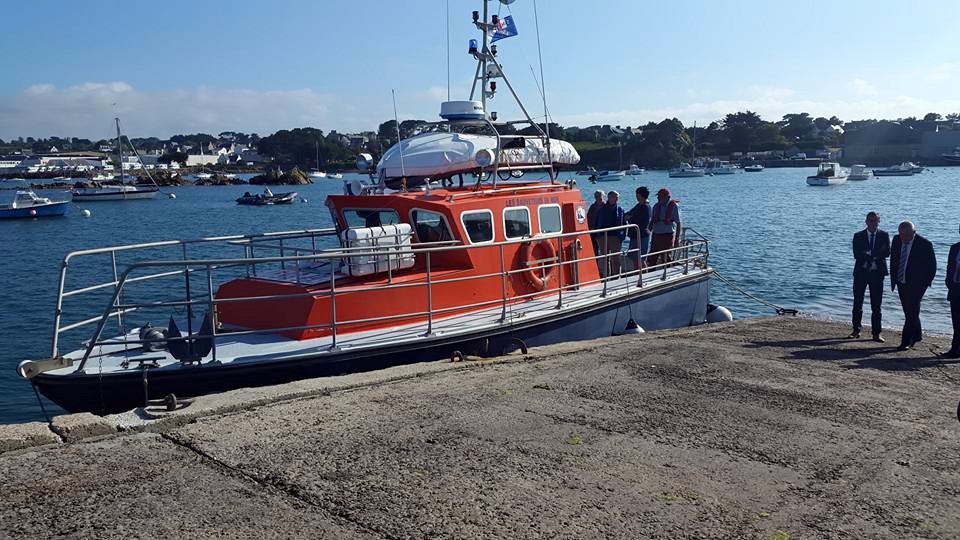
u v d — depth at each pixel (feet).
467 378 22.45
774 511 14.05
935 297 57.47
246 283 26.81
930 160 515.50
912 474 15.97
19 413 35.42
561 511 13.74
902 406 21.07
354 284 26.16
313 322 24.88
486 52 34.60
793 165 557.33
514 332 28.35
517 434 17.63
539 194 32.22
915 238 30.01
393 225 27.35
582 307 31.07
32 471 14.82
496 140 32.07
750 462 16.40
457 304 28.55
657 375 23.65
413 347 25.38
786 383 23.24
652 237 40.73
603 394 21.18
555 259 32.27
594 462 16.08
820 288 66.13
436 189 30.96
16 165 588.50
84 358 21.70
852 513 14.06
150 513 13.21
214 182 450.71
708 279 40.91
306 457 15.85
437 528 12.98
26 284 74.84
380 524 13.08
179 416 17.78
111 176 452.35
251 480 14.69
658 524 13.38
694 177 419.13
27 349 47.47
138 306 21.98
